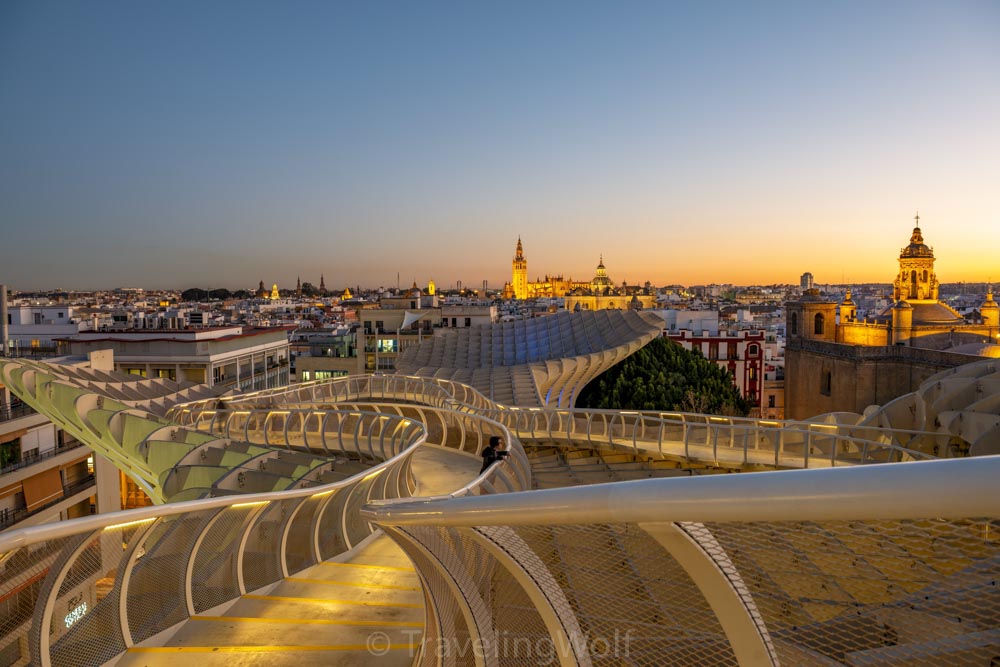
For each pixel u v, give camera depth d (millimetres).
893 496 1841
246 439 23656
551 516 2775
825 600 2713
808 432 20000
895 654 2541
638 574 3520
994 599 2354
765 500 2080
